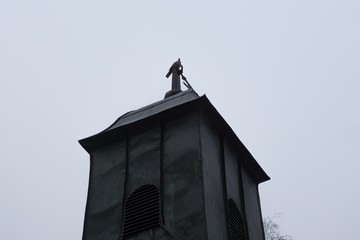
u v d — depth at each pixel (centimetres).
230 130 1858
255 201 1981
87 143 1891
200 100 1738
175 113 1772
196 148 1658
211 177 1647
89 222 1708
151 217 1588
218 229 1551
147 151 1753
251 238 1791
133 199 1670
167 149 1717
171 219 1544
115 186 1742
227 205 1670
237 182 1862
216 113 1789
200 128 1702
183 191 1581
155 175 1675
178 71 2142
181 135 1722
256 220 1914
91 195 1775
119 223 1644
